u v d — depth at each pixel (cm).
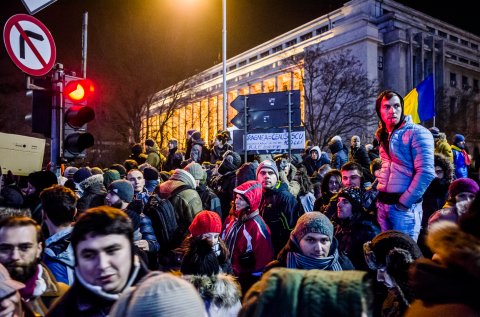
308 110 3600
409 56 5772
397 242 269
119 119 2678
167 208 494
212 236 345
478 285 114
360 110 3503
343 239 405
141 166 913
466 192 385
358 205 405
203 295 283
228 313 283
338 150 1012
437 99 4641
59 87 609
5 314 171
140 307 108
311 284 113
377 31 5603
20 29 575
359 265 388
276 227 479
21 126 2220
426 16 6675
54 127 609
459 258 117
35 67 588
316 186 818
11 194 477
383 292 281
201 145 1261
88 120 621
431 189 539
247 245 430
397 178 369
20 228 228
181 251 400
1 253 226
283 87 6594
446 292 118
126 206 479
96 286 169
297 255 328
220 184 780
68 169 908
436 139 912
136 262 186
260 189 453
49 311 172
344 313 105
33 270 231
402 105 380
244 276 428
